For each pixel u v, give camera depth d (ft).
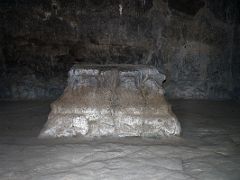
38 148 8.71
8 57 15.78
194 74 16.60
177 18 16.29
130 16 16.20
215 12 16.28
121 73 10.30
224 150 8.75
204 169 7.27
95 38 16.15
